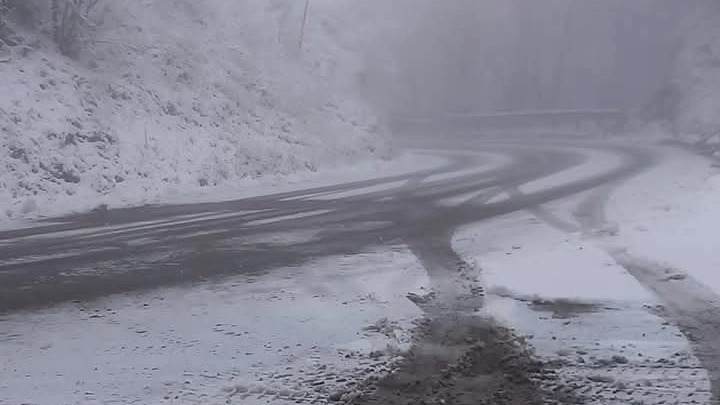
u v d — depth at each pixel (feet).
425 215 49.67
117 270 33.81
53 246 39.86
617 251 35.55
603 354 21.70
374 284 30.71
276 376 20.21
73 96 66.80
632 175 72.90
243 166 73.05
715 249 33.83
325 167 83.87
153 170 65.46
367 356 21.83
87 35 76.54
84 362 21.61
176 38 85.76
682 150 106.22
